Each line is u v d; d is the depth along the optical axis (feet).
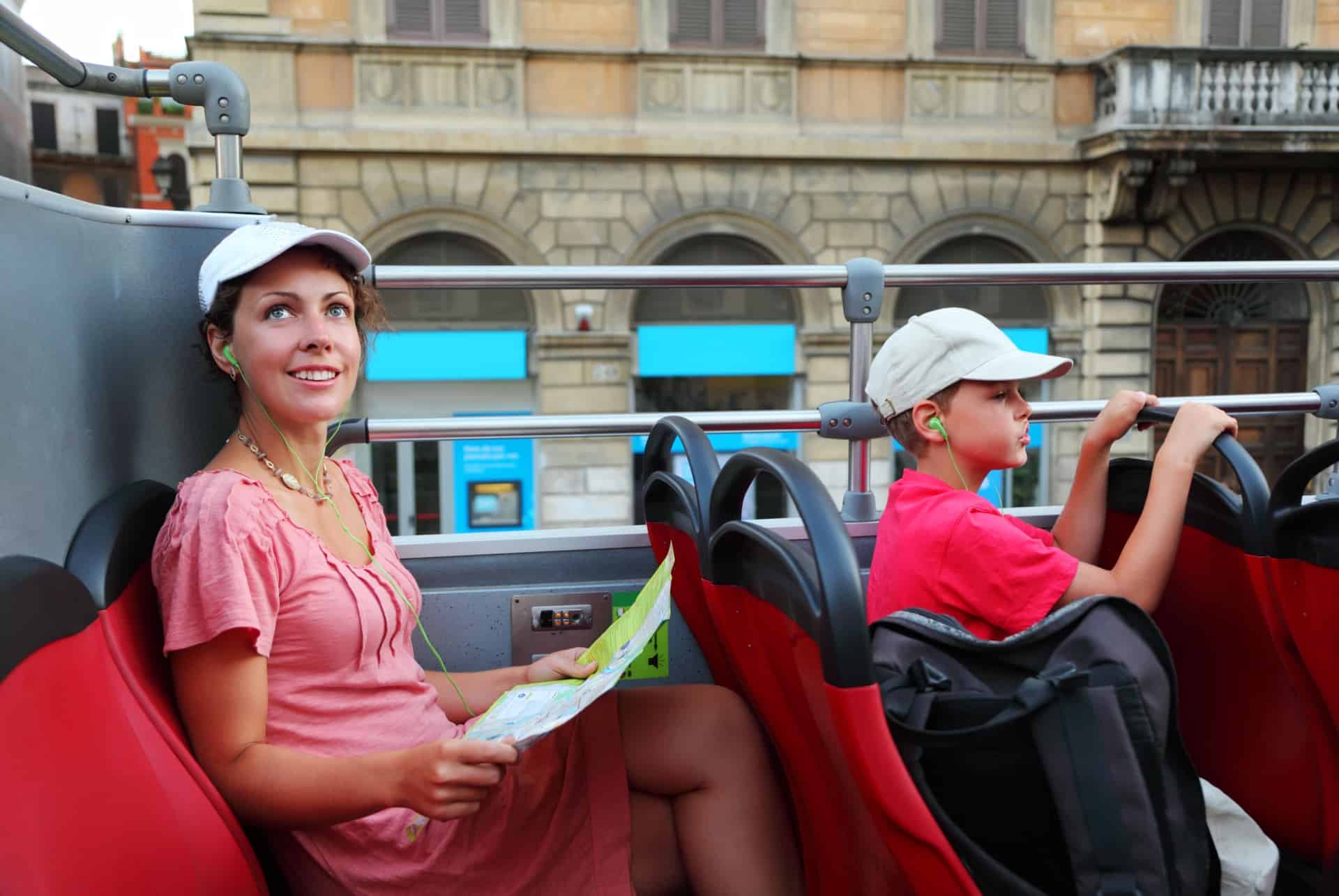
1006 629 3.70
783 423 5.03
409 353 29.19
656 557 4.54
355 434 4.72
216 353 3.39
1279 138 29.89
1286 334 32.37
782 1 29.58
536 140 28.71
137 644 2.86
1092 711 2.81
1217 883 3.10
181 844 2.54
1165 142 29.43
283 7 27.91
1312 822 4.06
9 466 2.51
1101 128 30.83
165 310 3.72
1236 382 32.37
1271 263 5.30
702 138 29.27
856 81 30.09
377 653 3.31
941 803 2.98
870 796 2.51
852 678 2.39
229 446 3.42
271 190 28.17
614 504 29.96
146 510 3.24
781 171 29.91
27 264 2.67
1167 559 3.78
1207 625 4.38
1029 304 31.71
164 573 2.97
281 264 3.26
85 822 2.17
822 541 2.45
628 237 29.66
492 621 4.84
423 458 29.30
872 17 30.01
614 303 29.40
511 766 3.08
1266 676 4.17
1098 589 3.66
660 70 29.30
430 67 28.53
